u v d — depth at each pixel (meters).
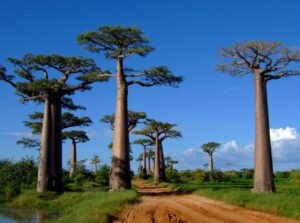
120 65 31.00
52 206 28.22
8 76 31.91
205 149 65.50
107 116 49.78
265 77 26.78
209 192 27.55
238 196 22.70
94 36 29.33
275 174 63.41
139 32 29.19
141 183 57.75
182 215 18.42
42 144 32.97
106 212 18.44
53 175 33.25
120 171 30.22
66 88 33.12
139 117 45.84
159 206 21.50
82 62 32.09
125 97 31.00
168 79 31.03
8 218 23.44
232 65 27.09
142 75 30.84
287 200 19.50
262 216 17.61
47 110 33.06
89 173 51.69
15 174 36.28
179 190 33.97
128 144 30.78
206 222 16.50
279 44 25.78
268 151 25.98
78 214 18.66
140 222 16.22
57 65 32.31
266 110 26.47
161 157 59.62
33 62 31.64
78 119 46.19
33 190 32.84
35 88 31.44
